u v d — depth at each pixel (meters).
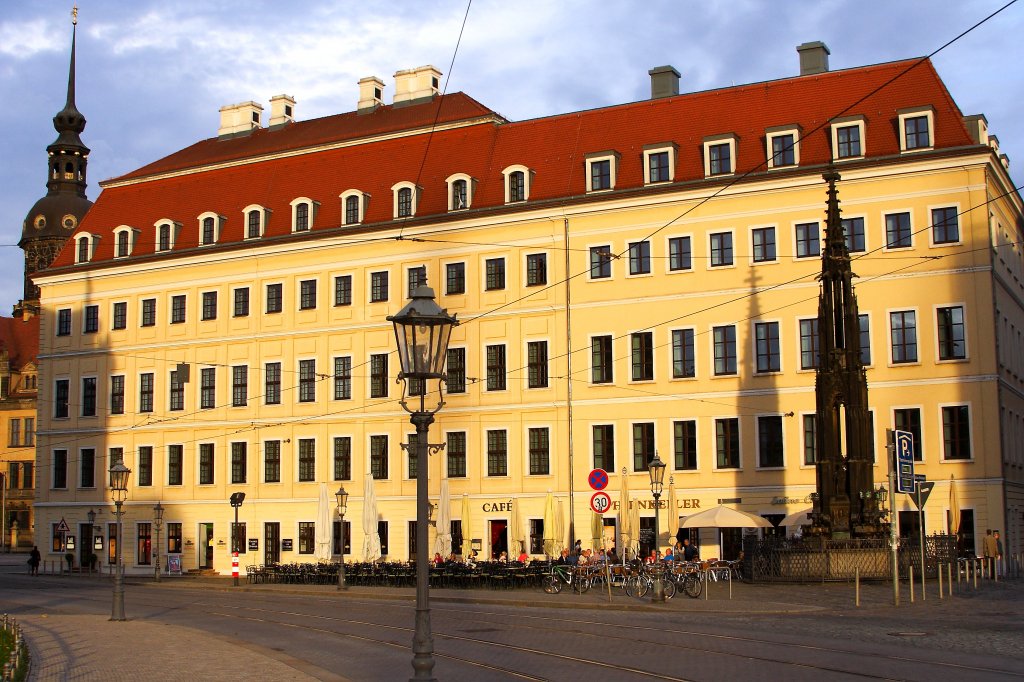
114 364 84.19
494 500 69.19
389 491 73.00
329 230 75.94
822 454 48.78
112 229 86.56
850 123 62.53
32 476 134.25
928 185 60.50
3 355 137.12
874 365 60.91
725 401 64.06
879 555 46.62
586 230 68.19
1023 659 23.55
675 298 65.62
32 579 73.62
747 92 67.88
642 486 65.56
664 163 66.81
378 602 47.03
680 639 28.44
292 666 25.28
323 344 76.25
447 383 71.62
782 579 47.97
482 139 74.44
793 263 63.09
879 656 24.20
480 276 71.12
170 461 81.19
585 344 67.62
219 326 80.06
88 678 23.28
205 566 79.00
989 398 58.72
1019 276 70.38
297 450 76.44
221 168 84.31
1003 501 58.03
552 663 24.70
